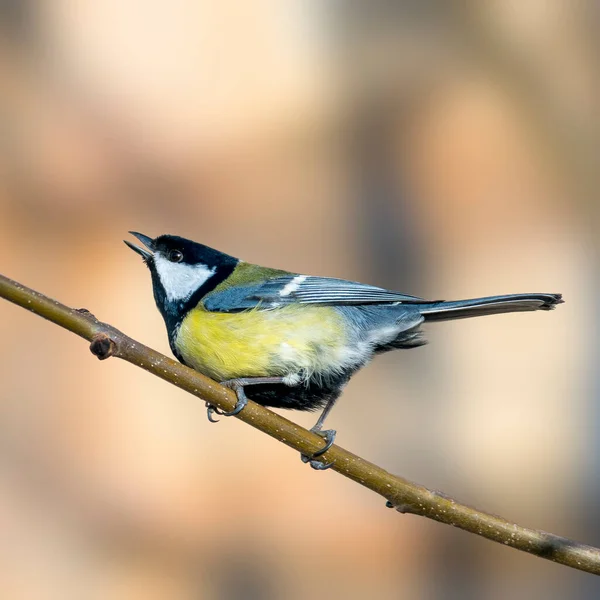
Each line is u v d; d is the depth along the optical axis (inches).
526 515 422.0
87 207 426.3
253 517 405.7
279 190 443.8
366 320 315.6
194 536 400.8
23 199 420.2
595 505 417.4
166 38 442.0
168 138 439.2
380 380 435.5
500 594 405.1
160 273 322.7
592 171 449.4
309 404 320.5
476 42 454.9
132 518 400.5
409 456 426.6
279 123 448.1
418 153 452.4
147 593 394.3
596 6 454.6
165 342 418.9
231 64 444.5
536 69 456.1
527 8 454.3
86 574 393.7
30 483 399.2
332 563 404.2
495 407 432.1
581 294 442.3
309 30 449.4
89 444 407.2
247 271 322.7
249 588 398.6
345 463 250.2
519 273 446.6
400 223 448.1
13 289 229.0
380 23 452.8
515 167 453.4
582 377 437.4
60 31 431.5
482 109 454.0
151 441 409.7
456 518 241.8
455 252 449.1
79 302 417.4
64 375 411.8
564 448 429.7
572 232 449.4
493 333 440.5
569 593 402.6
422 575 405.7
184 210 437.1
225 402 252.1
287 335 307.6
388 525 408.8
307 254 443.5
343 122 448.8
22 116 426.0
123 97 436.8
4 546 390.6
